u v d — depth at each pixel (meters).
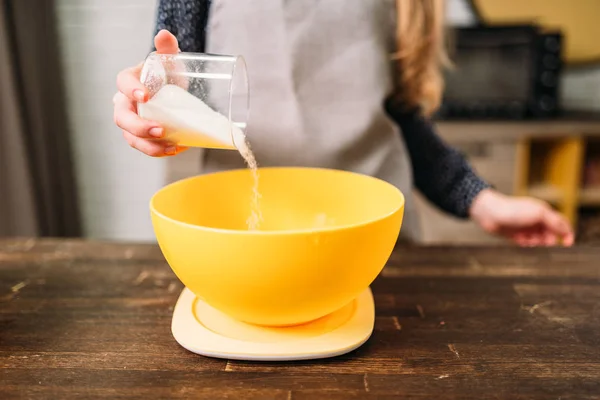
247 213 0.71
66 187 2.30
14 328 0.58
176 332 0.55
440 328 0.59
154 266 0.77
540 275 0.74
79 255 0.81
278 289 0.49
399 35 0.99
